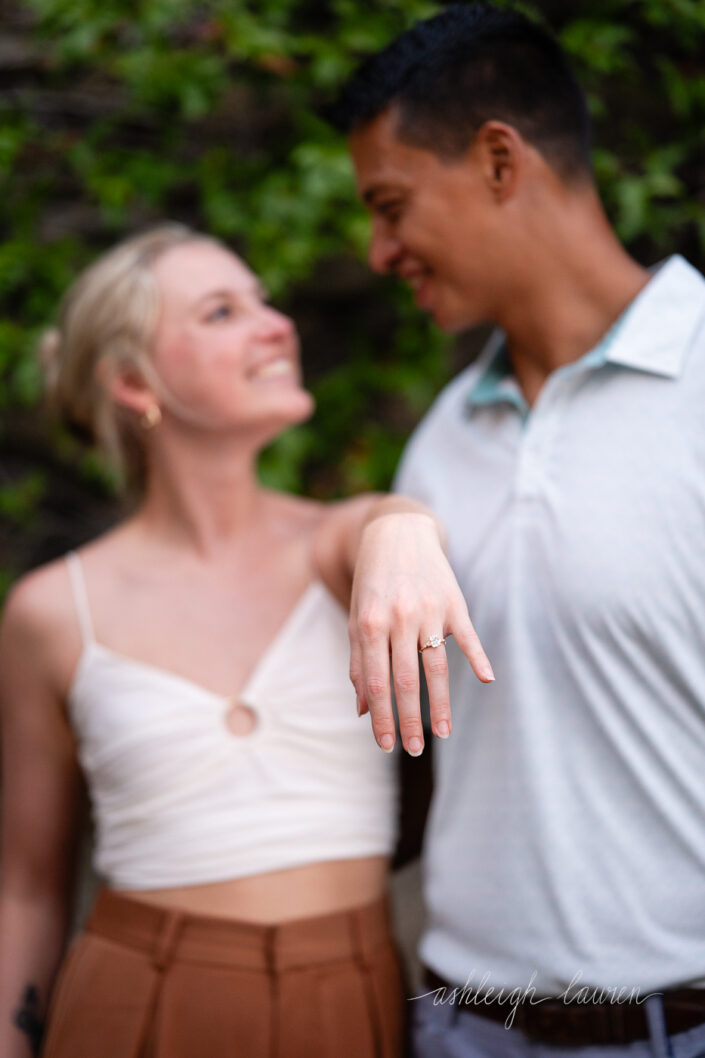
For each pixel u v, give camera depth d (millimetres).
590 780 1222
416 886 2266
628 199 1961
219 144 2254
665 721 1195
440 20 1345
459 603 993
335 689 1458
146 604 1496
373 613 977
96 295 1559
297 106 2162
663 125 2133
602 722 1209
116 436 1613
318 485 2357
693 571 1170
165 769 1405
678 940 1186
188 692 1426
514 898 1261
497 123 1271
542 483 1271
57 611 1500
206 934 1356
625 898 1200
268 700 1427
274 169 2182
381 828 1461
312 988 1332
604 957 1207
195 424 1514
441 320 1402
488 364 1438
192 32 2115
